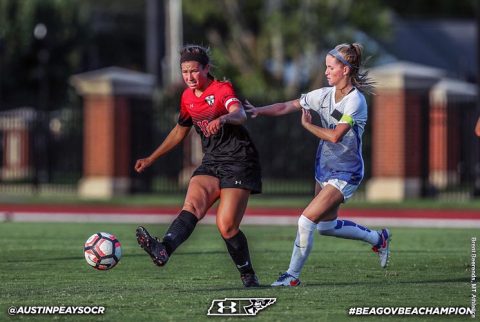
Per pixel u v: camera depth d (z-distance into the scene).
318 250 49.56
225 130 34.16
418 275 39.59
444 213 84.00
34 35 161.50
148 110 109.81
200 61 33.69
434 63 198.62
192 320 29.38
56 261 44.75
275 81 162.12
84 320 29.44
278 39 159.50
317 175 36.09
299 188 119.38
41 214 81.56
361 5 156.25
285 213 84.69
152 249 32.09
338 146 35.28
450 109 111.88
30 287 36.28
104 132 107.50
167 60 162.50
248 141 34.50
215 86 33.91
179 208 91.00
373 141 102.25
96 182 107.69
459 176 113.75
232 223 34.22
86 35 172.25
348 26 156.88
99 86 107.31
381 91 101.62
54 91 167.38
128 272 40.84
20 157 133.38
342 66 34.84
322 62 156.25
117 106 107.50
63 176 124.31
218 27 188.88
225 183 34.16
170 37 153.75
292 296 33.44
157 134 112.62
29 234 60.62
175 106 111.38
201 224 70.62
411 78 100.50
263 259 46.19
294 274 36.03
